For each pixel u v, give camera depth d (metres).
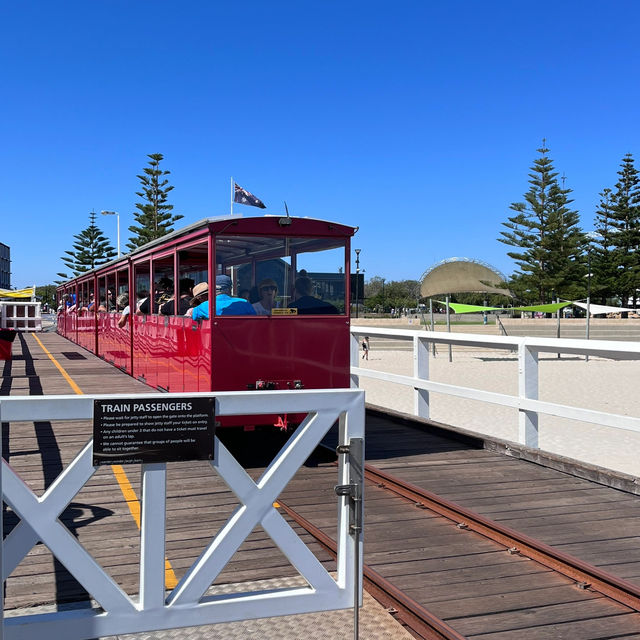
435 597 4.33
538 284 58.78
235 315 7.77
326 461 8.01
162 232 70.38
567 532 5.45
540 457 7.58
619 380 22.62
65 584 4.49
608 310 31.16
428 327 45.34
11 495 3.18
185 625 3.42
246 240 7.86
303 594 3.64
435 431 9.36
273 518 3.58
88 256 85.19
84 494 6.49
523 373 7.91
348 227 8.23
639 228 66.12
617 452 11.15
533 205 58.56
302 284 8.07
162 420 3.33
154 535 3.36
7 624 3.18
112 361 17.84
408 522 5.81
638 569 4.70
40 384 14.29
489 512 5.95
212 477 7.12
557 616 4.08
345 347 8.20
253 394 3.50
